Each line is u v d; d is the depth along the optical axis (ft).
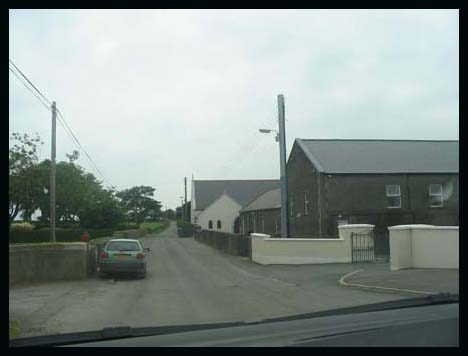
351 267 75.97
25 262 61.11
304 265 81.92
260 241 88.48
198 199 312.50
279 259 84.94
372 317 12.44
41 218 196.85
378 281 52.06
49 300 46.26
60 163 186.50
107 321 35.40
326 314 13.46
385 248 111.65
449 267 60.44
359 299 43.57
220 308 40.75
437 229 61.46
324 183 111.24
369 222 111.75
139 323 34.47
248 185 287.48
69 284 59.57
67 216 195.52
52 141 88.12
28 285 58.70
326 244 84.64
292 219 130.62
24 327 33.22
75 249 64.28
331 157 119.55
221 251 124.16
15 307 42.09
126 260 65.31
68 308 41.47
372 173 113.39
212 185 320.70
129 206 395.96
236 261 93.61
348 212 111.04
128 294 50.31
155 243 168.35
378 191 113.39
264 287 54.95
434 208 115.65
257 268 79.25
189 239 205.05
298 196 126.41
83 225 183.52
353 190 112.16
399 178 114.62
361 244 84.99
